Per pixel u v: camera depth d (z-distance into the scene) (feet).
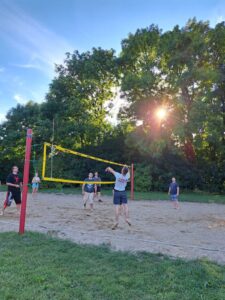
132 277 14.97
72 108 99.40
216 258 19.11
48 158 95.30
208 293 13.51
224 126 86.84
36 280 14.11
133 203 57.36
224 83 90.02
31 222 29.68
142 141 88.43
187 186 96.89
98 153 101.86
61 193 76.33
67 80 106.42
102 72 105.09
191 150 97.91
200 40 85.61
